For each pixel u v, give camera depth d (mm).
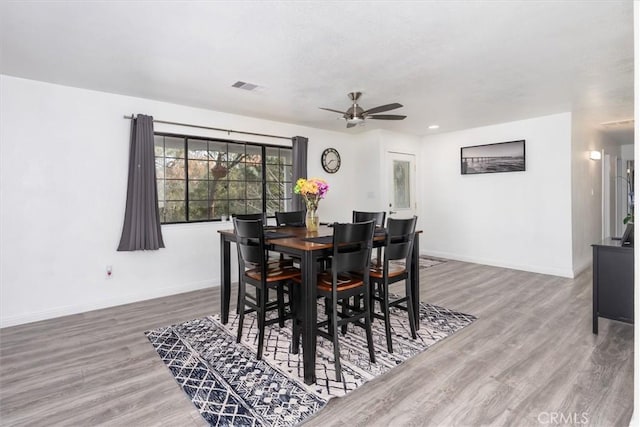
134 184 3621
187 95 3656
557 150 4637
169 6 1944
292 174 5098
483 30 2256
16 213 3107
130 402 1898
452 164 5879
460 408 1810
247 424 1709
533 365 2250
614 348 2477
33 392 2002
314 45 2463
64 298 3338
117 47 2484
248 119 4637
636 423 1305
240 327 2662
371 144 5777
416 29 2234
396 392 1975
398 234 2586
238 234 2586
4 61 2740
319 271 2975
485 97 3775
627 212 7223
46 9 1970
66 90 3328
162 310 3451
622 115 4664
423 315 3215
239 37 2336
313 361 2092
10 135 3072
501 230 5262
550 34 2316
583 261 5059
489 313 3246
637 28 1271
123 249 3600
